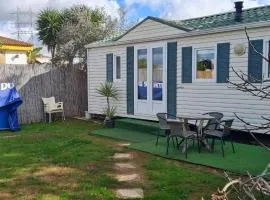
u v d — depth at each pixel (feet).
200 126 30.37
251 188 9.77
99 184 22.40
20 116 49.60
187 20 46.57
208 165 26.23
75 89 56.18
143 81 43.86
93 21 79.36
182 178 23.43
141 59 43.98
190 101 38.78
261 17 35.09
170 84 40.73
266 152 29.76
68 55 71.26
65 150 32.07
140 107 44.39
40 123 50.21
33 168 26.21
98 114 51.52
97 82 50.49
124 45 45.93
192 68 38.34
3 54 95.55
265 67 32.24
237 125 34.60
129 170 25.68
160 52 41.63
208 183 22.38
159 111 42.06
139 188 21.79
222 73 35.65
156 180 23.22
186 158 28.22
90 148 32.83
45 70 52.42
